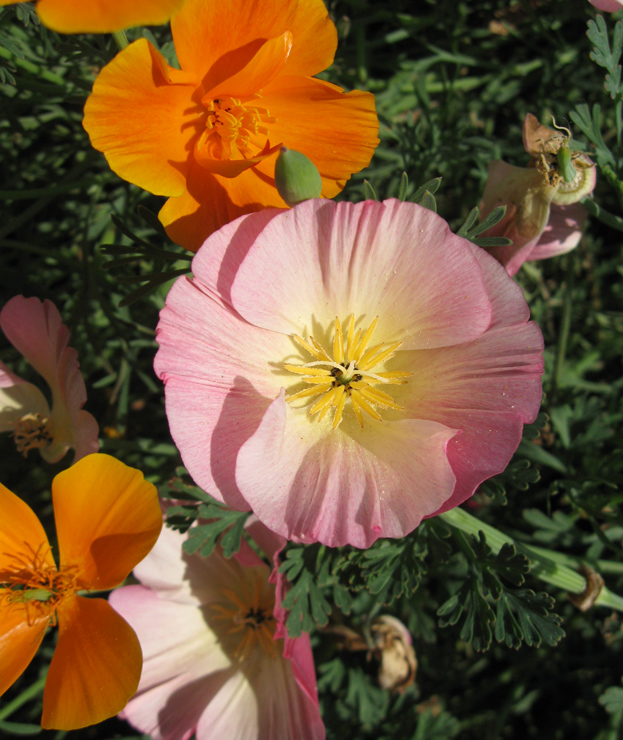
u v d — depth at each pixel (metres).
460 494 0.13
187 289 0.13
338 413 0.14
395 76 0.22
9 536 0.14
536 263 0.23
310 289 0.13
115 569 0.14
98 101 0.12
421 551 0.16
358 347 0.13
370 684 0.20
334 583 0.17
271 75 0.13
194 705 0.17
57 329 0.15
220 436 0.13
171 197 0.14
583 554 0.20
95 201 0.20
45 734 0.21
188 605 0.17
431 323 0.13
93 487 0.13
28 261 0.21
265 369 0.14
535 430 0.15
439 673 0.22
